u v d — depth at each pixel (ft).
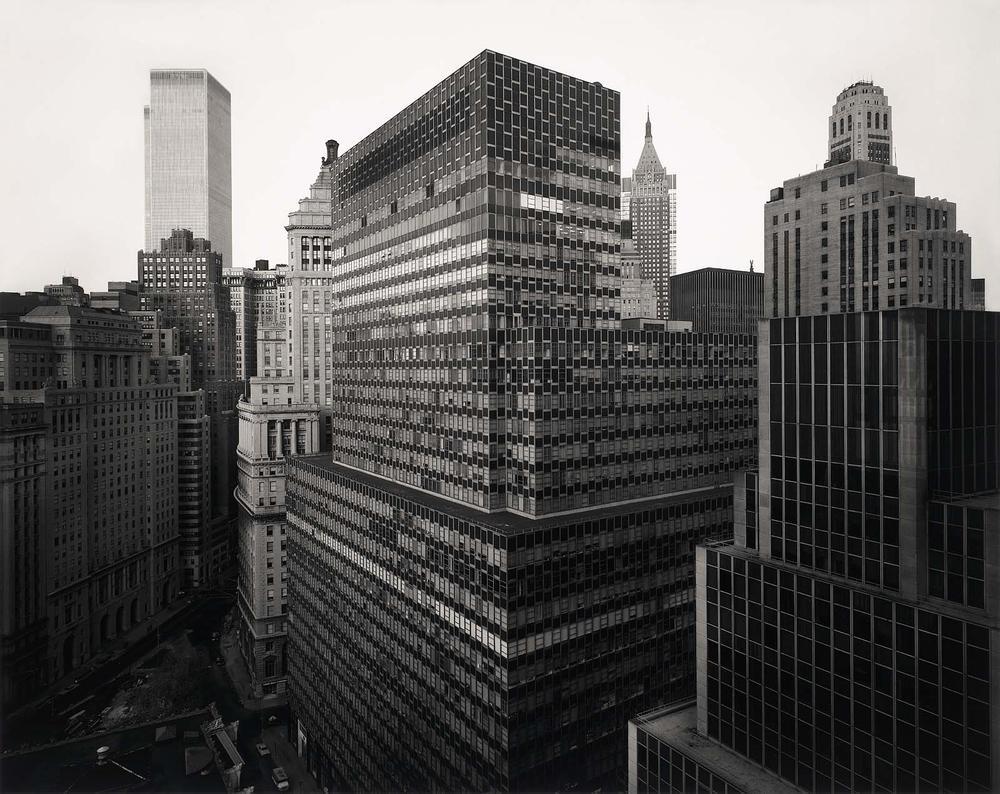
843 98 479.82
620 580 335.88
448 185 388.57
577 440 349.20
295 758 517.14
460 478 376.07
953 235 417.28
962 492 198.18
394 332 451.94
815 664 208.74
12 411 556.51
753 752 229.66
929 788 179.83
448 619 340.18
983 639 167.12
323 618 496.23
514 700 298.56
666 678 356.79
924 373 187.73
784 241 492.54
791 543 224.94
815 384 216.33
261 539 612.29
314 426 643.86
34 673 572.92
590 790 326.03
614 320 411.13
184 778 445.37
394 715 393.91
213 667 640.58
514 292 364.38
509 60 361.30
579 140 392.47
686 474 399.24
